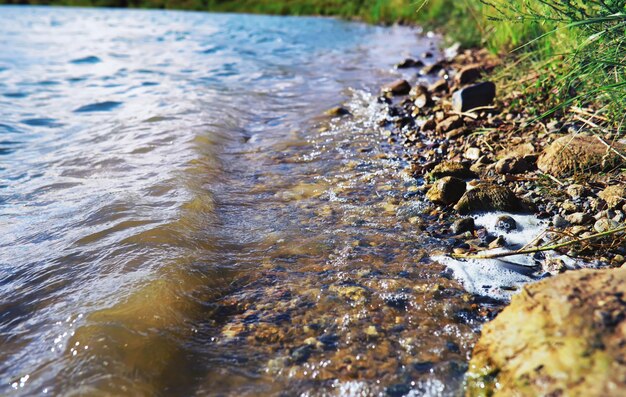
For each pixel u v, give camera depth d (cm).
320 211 145
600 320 77
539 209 141
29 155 193
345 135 211
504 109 218
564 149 159
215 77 340
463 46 398
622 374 69
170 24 692
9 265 118
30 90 302
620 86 142
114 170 172
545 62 213
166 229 129
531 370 77
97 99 278
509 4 191
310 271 117
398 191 157
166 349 94
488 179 161
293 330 99
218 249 125
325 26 672
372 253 124
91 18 772
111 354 91
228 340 97
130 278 110
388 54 427
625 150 155
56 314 101
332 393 86
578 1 158
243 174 173
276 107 260
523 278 114
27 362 91
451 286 112
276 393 86
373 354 93
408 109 247
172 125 220
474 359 89
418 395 85
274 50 465
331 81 323
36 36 546
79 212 141
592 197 141
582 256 119
